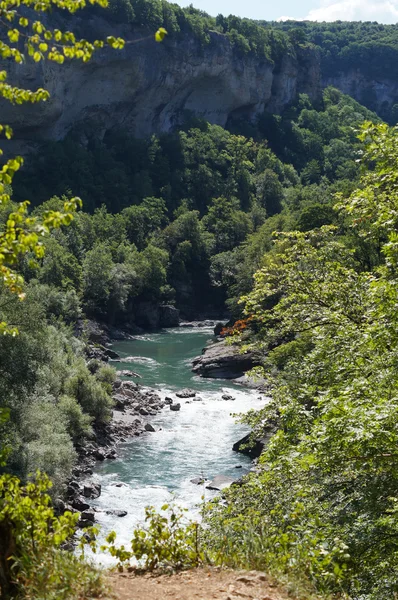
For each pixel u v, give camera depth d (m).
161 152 148.75
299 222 69.69
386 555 11.26
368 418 10.91
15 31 8.00
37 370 30.66
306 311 18.22
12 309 29.19
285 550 8.84
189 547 9.22
